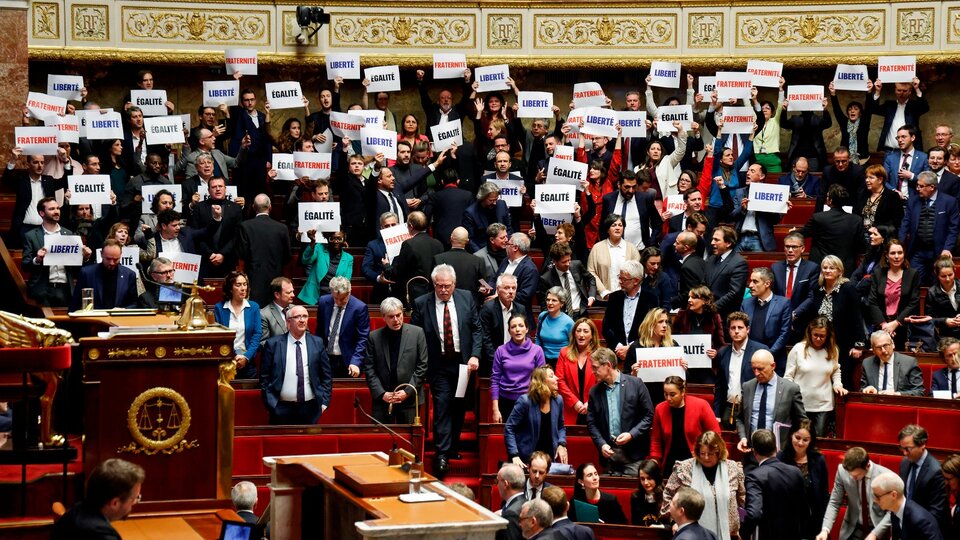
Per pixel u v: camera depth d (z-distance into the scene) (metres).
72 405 9.38
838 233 14.91
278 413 12.61
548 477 11.54
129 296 13.46
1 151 16.97
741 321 12.52
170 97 20.30
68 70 19.52
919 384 12.86
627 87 20.50
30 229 16.02
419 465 7.34
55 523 6.92
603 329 13.55
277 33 19.88
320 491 7.98
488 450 12.33
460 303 13.11
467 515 6.85
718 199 16.41
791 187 17.56
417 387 12.77
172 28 19.66
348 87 20.39
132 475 6.84
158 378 8.37
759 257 15.63
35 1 19.27
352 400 13.12
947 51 19.27
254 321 13.29
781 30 19.80
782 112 18.31
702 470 10.46
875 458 12.03
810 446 11.41
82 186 15.69
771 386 11.88
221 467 8.50
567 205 15.48
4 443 8.70
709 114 18.19
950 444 12.24
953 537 10.95
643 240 15.59
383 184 15.97
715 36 19.94
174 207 15.71
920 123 20.14
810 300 13.50
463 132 20.55
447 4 20.05
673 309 13.83
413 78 20.44
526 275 13.91
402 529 6.59
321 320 13.56
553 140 16.69
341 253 15.34
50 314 9.99
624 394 12.02
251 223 14.87
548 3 20.06
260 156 17.39
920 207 15.34
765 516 10.60
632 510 11.14
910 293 14.05
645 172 15.84
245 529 7.60
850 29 19.64
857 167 16.70
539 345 13.31
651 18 20.03
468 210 15.26
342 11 19.97
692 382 13.14
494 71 17.55
